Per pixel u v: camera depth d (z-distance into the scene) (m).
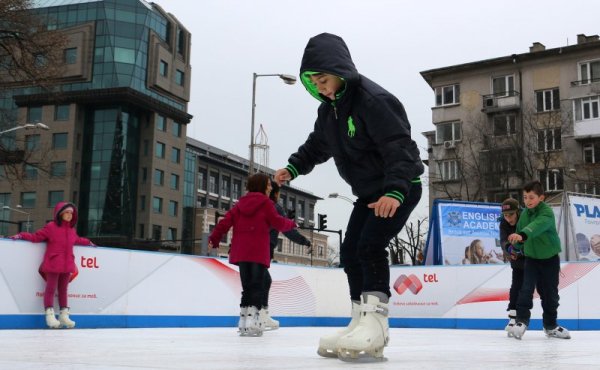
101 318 7.86
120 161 57.50
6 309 6.97
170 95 63.47
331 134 3.27
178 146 64.44
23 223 56.88
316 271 11.22
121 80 57.91
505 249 6.84
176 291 8.73
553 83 37.75
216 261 9.29
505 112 38.88
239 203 6.15
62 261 7.18
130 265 8.23
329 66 2.93
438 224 15.72
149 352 3.35
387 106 2.96
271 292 10.36
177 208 63.38
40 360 2.72
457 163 36.91
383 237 3.00
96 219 56.38
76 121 57.41
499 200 35.34
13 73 28.69
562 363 2.76
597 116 36.22
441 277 10.76
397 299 11.12
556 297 6.15
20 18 26.88
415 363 2.74
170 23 64.12
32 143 57.31
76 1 59.47
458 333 8.13
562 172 35.47
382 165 3.11
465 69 40.47
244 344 4.43
